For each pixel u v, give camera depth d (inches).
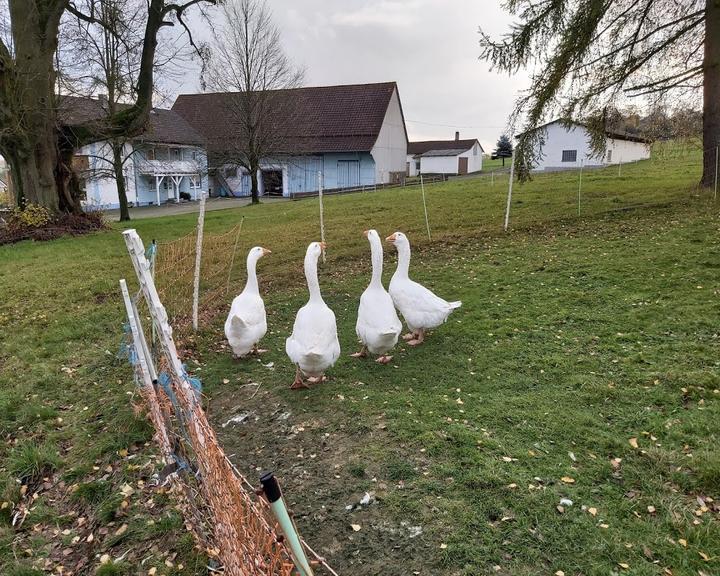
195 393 143.3
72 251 607.2
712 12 528.1
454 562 125.4
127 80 868.0
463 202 747.4
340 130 1605.6
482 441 170.4
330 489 155.3
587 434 172.6
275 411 204.8
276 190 1688.0
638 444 165.9
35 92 743.7
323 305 216.1
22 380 250.4
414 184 1358.3
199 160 1604.3
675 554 123.5
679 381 200.7
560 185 842.2
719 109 553.0
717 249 367.2
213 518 122.0
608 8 550.9
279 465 170.2
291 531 75.3
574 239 448.1
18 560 143.0
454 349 251.0
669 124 650.8
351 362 245.4
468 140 2493.8
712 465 149.6
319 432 186.9
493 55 584.1
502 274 367.6
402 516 141.3
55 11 741.9
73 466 180.9
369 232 229.8
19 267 532.4
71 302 386.0
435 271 392.8
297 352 203.9
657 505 139.6
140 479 170.4
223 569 121.3
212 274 423.2
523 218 567.2
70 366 263.9
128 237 130.6
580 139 1502.2
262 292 381.7
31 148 757.9
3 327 338.3
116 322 326.6
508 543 129.5
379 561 128.0
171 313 317.1
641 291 307.7
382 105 1642.5
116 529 151.1
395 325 224.2
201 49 908.0
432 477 155.7
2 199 1241.4
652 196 623.5
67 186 826.2
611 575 118.3
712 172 573.0
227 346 279.9
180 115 1802.4
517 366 227.3
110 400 222.2
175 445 137.3
